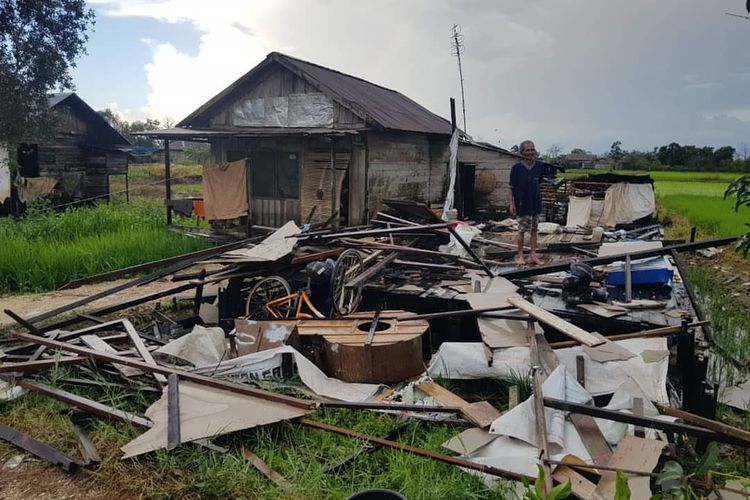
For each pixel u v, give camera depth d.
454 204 16.06
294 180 12.44
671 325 5.77
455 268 8.09
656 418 4.09
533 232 8.48
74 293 9.45
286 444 4.35
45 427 4.64
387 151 12.44
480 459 3.82
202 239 12.88
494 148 16.72
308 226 9.11
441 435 4.41
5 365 5.36
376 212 12.13
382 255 8.38
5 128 17.22
